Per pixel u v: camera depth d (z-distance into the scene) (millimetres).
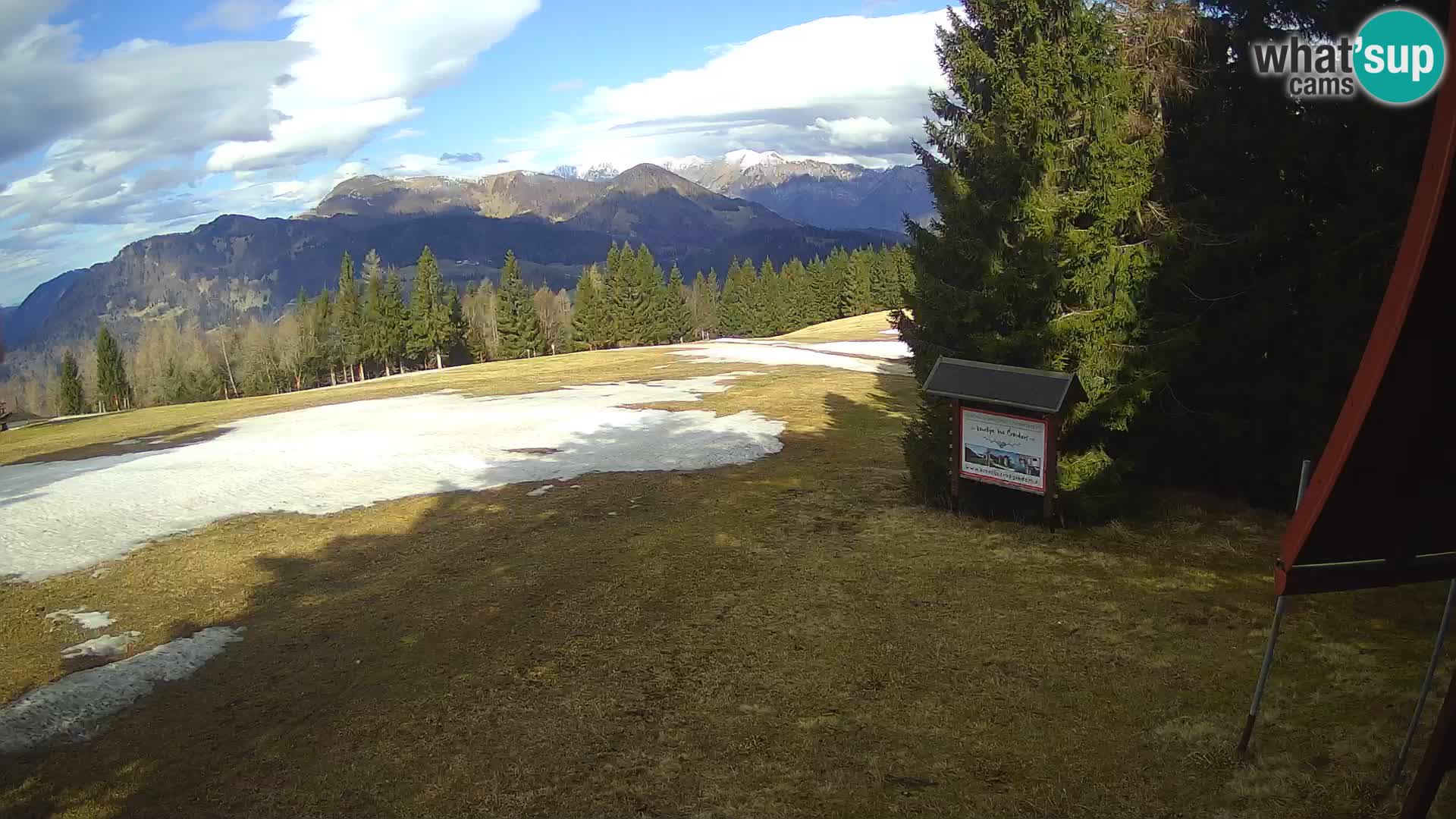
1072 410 14367
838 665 10047
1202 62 15000
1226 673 9008
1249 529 14211
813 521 16547
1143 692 8766
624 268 101812
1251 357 14773
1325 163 13836
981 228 15031
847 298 120312
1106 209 14219
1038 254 14148
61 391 99188
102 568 15945
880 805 7090
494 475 22281
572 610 12539
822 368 46469
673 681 9938
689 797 7465
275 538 17516
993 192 15062
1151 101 15469
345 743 9000
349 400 42844
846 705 9031
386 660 11281
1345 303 13016
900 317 17062
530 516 18125
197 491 21797
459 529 17594
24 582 15234
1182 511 15133
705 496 18969
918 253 16422
